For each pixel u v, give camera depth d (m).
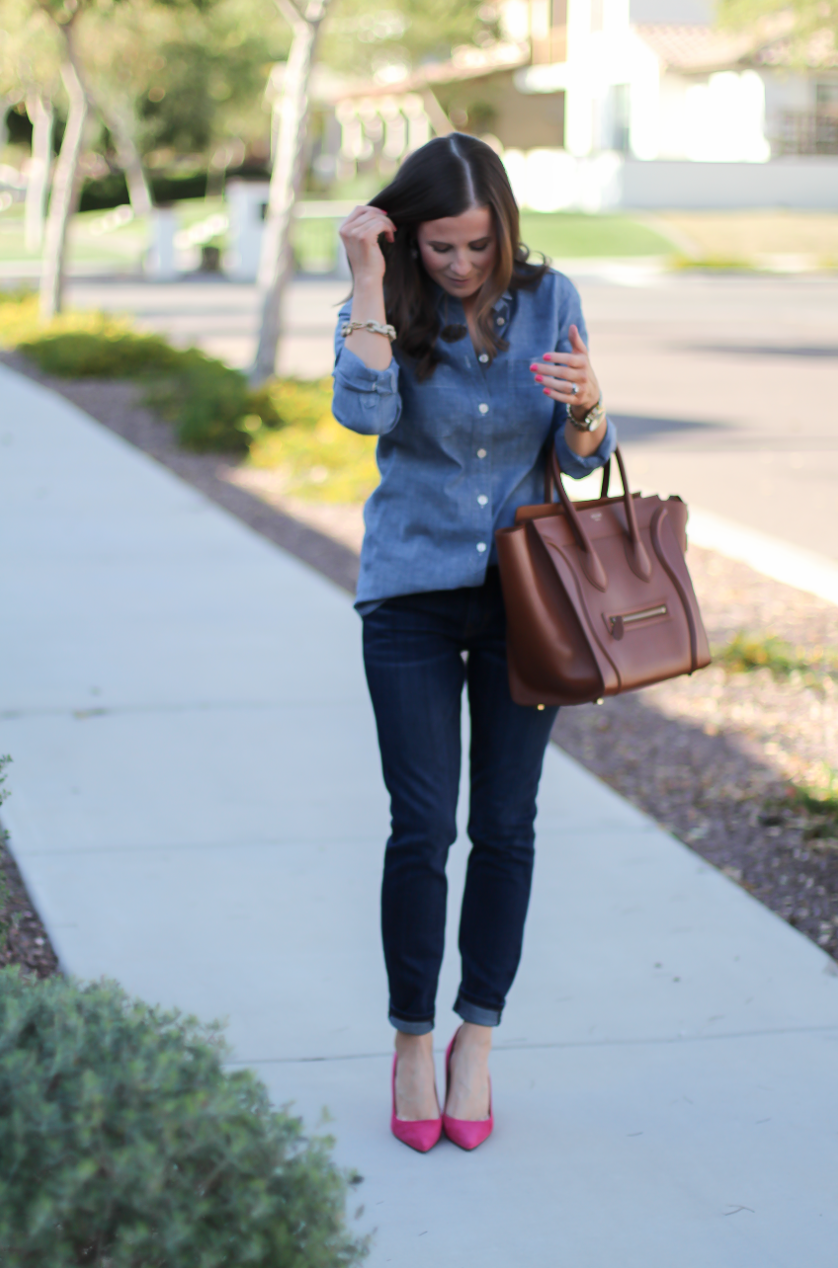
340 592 9.85
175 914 5.12
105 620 9.05
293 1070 4.18
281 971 4.74
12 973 2.99
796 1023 4.50
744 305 34.50
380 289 3.54
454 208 3.47
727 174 54.06
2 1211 2.28
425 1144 3.82
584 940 5.01
